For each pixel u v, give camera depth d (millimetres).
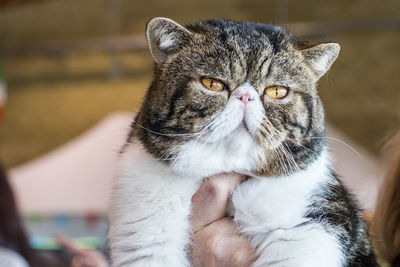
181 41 578
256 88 558
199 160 558
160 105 568
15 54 2090
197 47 570
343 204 568
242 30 579
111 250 577
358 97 1669
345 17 1777
